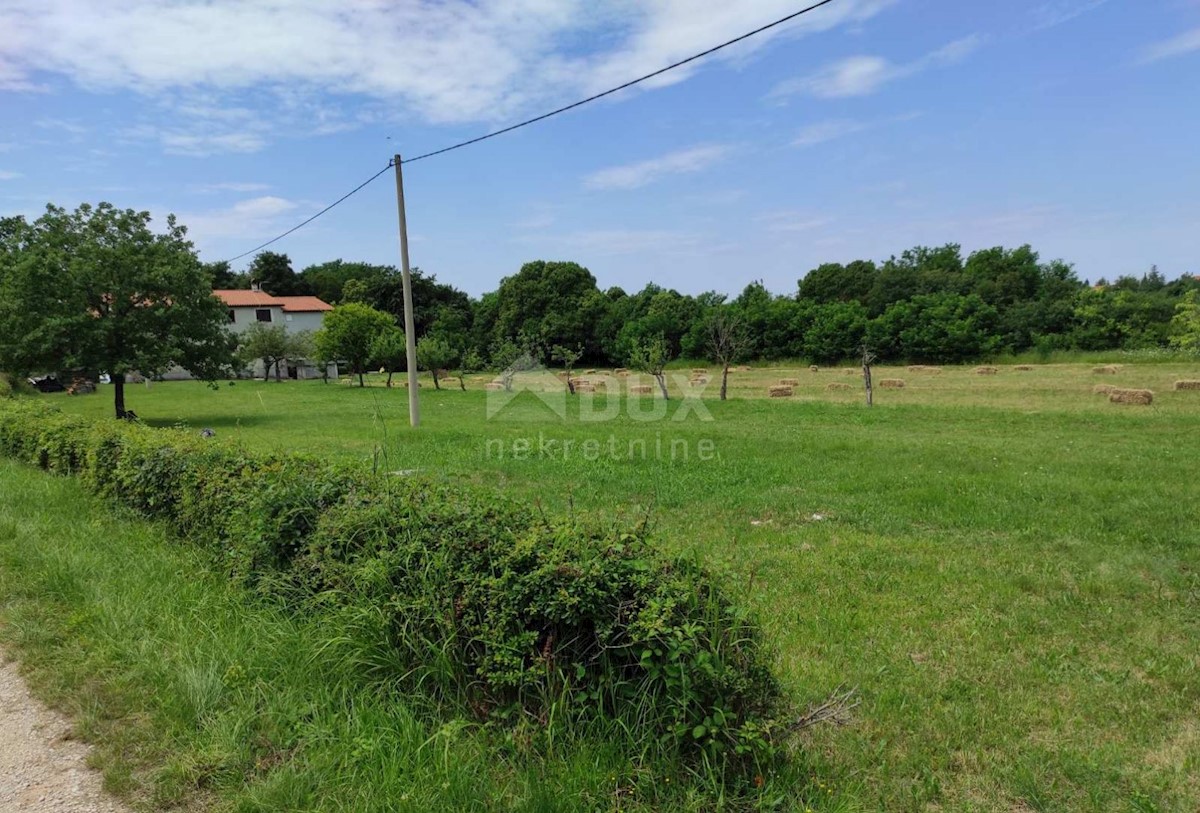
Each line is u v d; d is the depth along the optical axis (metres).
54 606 4.14
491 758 2.55
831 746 2.89
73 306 18.53
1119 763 2.83
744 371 40.97
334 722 2.77
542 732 2.54
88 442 7.25
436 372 34.44
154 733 2.79
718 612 2.52
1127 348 38.94
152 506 5.88
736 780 2.39
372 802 2.29
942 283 52.41
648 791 2.34
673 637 2.42
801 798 2.40
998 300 48.72
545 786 2.32
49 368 18.73
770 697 2.56
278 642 3.32
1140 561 5.35
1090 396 20.83
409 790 2.32
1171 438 11.87
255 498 4.14
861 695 3.34
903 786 2.66
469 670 2.86
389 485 3.97
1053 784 2.68
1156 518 6.46
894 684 3.46
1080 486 7.79
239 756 2.58
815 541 6.08
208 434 6.77
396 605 3.02
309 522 3.83
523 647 2.64
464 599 2.84
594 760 2.43
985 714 3.19
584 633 2.67
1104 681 3.53
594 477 9.14
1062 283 49.69
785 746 2.56
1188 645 3.95
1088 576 5.02
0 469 9.02
